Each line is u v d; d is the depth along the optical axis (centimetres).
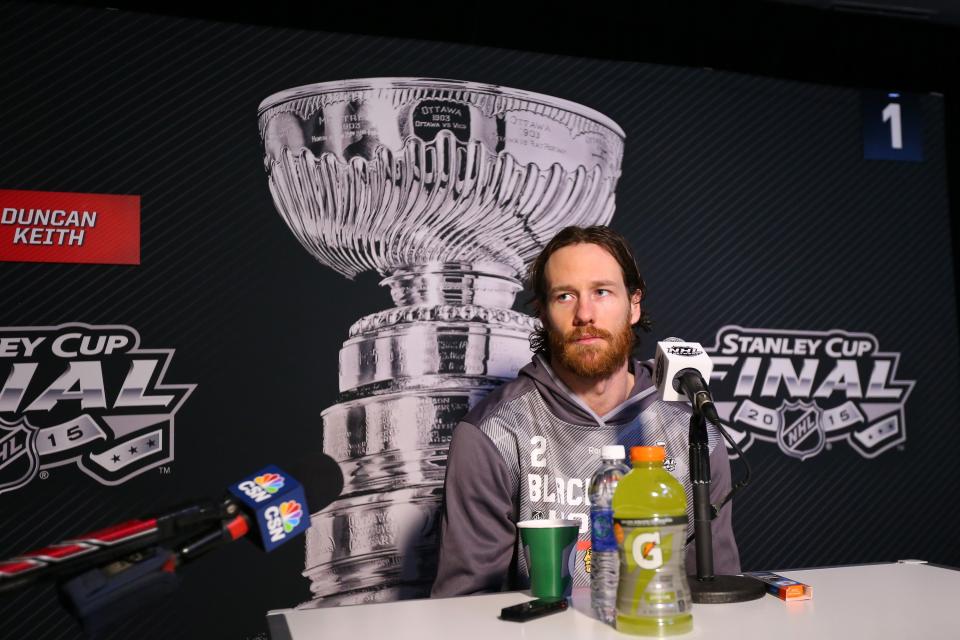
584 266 177
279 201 252
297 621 116
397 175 260
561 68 277
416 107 264
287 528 99
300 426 246
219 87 251
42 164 236
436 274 260
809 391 287
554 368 189
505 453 180
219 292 245
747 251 287
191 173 246
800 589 122
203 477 238
